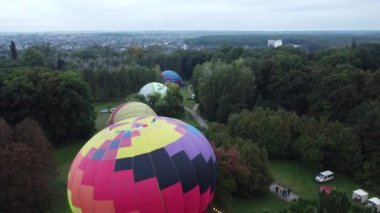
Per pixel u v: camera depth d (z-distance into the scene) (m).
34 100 62.06
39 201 39.34
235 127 59.53
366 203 43.72
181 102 85.00
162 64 147.88
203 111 82.56
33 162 38.44
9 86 61.94
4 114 62.03
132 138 26.88
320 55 105.69
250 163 44.03
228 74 77.69
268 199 44.84
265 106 77.69
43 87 62.91
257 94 83.62
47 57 150.00
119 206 25.12
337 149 51.38
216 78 78.38
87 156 26.97
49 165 42.53
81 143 66.00
